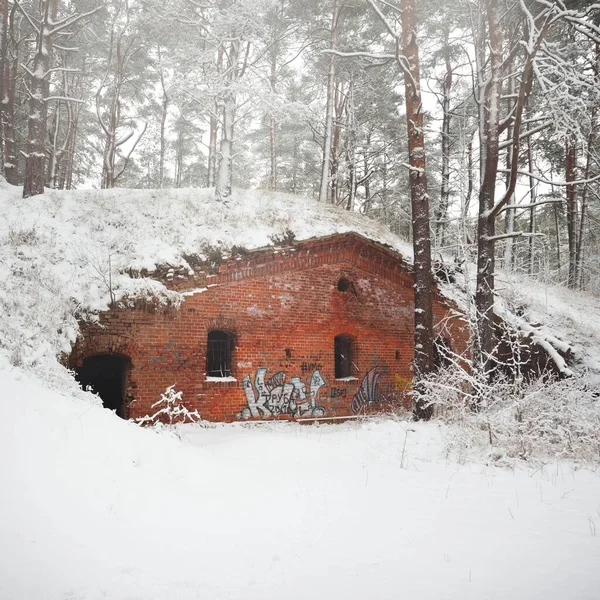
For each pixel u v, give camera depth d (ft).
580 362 53.01
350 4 74.54
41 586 10.23
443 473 22.74
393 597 10.29
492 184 41.16
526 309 56.54
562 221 122.93
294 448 27.89
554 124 37.17
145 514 14.58
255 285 44.91
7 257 36.19
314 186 119.75
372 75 82.23
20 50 77.92
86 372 47.62
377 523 15.53
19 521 12.01
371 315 52.37
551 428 26.63
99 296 37.06
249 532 14.53
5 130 61.16
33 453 14.51
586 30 34.27
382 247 52.90
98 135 103.19
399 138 91.97
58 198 47.65
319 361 47.85
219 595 10.48
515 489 19.94
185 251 43.04
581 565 12.02
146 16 69.67
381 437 29.81
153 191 54.90
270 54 73.05
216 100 57.41
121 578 11.09
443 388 30.71
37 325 30.60
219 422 40.88
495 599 10.10
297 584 11.05
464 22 51.90
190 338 40.57
